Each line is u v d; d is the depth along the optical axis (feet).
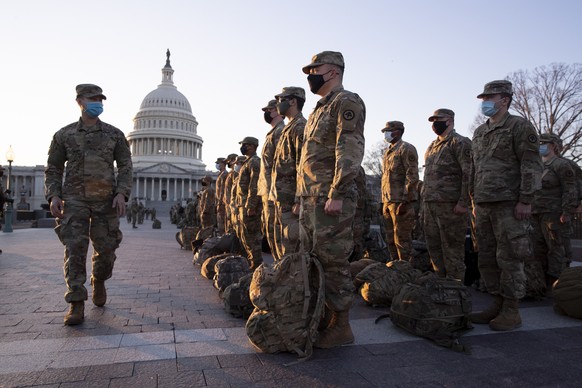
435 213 19.72
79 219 15.61
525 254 14.65
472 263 23.47
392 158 24.50
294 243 16.93
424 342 13.07
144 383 9.75
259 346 11.74
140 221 129.70
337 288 12.51
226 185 38.93
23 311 16.66
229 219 38.58
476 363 11.27
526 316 16.71
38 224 96.53
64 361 11.11
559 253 22.13
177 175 335.67
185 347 12.34
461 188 18.65
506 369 10.85
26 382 9.75
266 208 20.31
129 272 27.76
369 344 12.85
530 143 14.70
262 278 12.20
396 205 24.21
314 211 12.72
